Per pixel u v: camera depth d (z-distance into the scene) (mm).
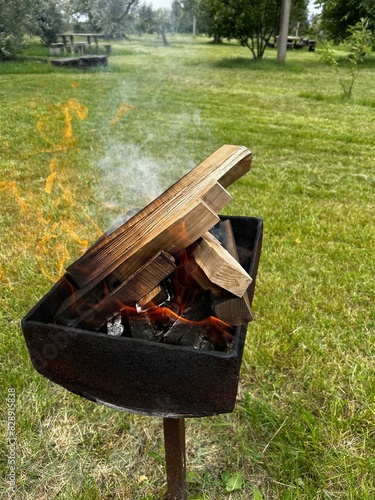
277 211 3473
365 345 2158
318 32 19547
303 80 10547
